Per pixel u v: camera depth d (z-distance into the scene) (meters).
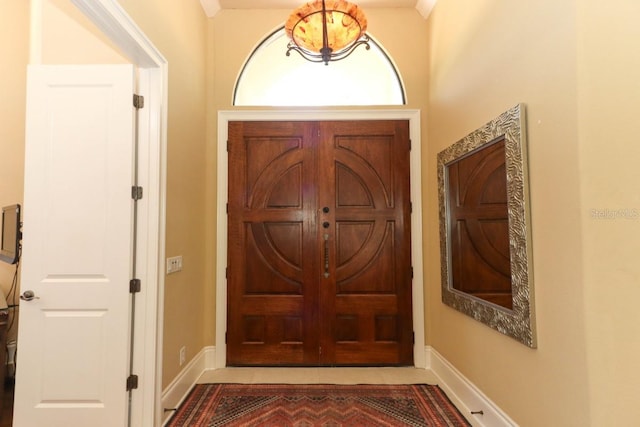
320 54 2.28
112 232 1.91
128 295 1.91
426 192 2.97
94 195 1.92
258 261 2.97
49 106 1.92
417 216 2.96
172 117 2.25
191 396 2.42
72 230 1.90
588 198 1.25
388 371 2.83
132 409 1.94
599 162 1.23
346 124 3.03
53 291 1.88
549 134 1.44
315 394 2.44
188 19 2.57
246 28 3.07
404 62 3.04
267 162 3.01
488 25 1.95
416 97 3.02
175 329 2.29
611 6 1.21
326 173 3.00
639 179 1.15
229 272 2.95
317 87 3.14
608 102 1.21
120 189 1.92
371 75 3.14
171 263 2.21
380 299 2.95
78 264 1.89
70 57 2.13
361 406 2.28
